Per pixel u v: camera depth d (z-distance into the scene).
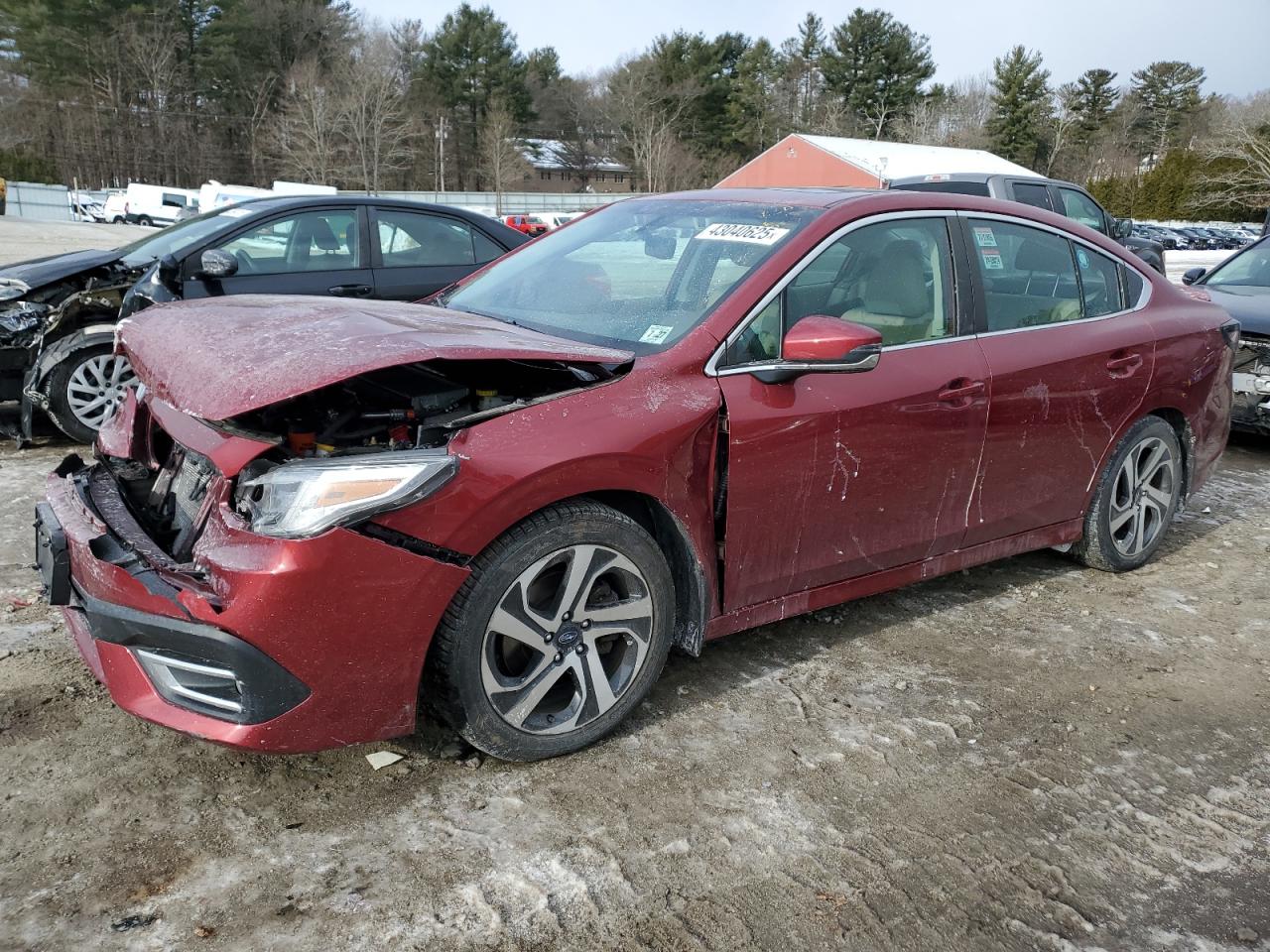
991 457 3.64
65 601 2.62
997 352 3.63
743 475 2.96
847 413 3.15
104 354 5.95
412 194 64.44
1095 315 4.12
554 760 2.81
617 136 88.50
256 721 2.33
